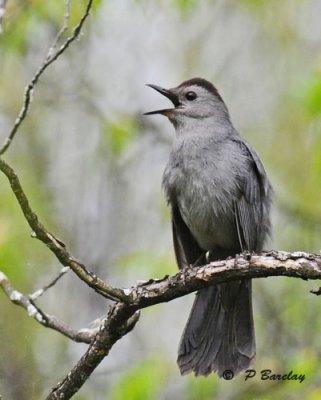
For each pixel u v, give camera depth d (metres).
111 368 12.59
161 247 13.31
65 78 15.19
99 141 14.38
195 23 16.41
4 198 12.88
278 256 7.99
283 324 13.07
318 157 13.78
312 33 17.06
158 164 14.79
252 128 16.38
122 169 14.34
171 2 13.94
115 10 14.07
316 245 14.41
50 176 14.66
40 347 12.59
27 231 12.82
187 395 12.84
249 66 16.92
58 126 15.14
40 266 13.01
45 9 12.48
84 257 13.63
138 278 12.78
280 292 13.73
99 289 7.89
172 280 8.07
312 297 13.40
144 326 14.21
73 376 8.23
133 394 11.57
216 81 16.73
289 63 16.69
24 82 15.12
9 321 12.11
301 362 11.38
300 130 15.77
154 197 14.55
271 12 16.45
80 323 13.15
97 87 15.08
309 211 14.75
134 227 14.14
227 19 16.53
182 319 14.45
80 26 8.36
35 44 14.29
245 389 12.55
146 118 14.98
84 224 13.91
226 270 8.05
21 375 11.55
